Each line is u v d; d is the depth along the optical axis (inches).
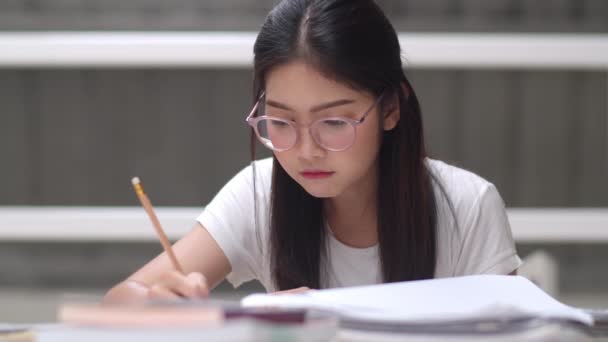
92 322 30.5
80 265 135.2
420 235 50.9
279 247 51.5
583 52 124.4
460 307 35.8
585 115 128.8
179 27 127.5
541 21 127.5
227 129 130.2
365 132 44.9
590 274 133.4
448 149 129.1
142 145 131.0
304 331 30.6
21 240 134.8
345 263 53.2
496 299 37.5
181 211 130.3
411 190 50.6
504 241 53.3
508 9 127.6
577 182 130.4
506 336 32.1
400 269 51.1
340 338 33.4
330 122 43.9
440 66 125.8
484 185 54.4
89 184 131.9
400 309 35.5
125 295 44.9
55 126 131.0
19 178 132.0
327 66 43.0
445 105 128.4
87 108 130.5
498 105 128.6
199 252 52.7
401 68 47.6
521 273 110.4
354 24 44.2
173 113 130.1
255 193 54.2
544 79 128.0
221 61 126.0
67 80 130.0
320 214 52.2
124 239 132.5
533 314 33.9
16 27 127.7
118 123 130.6
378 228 51.5
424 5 127.8
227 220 53.9
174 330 29.1
